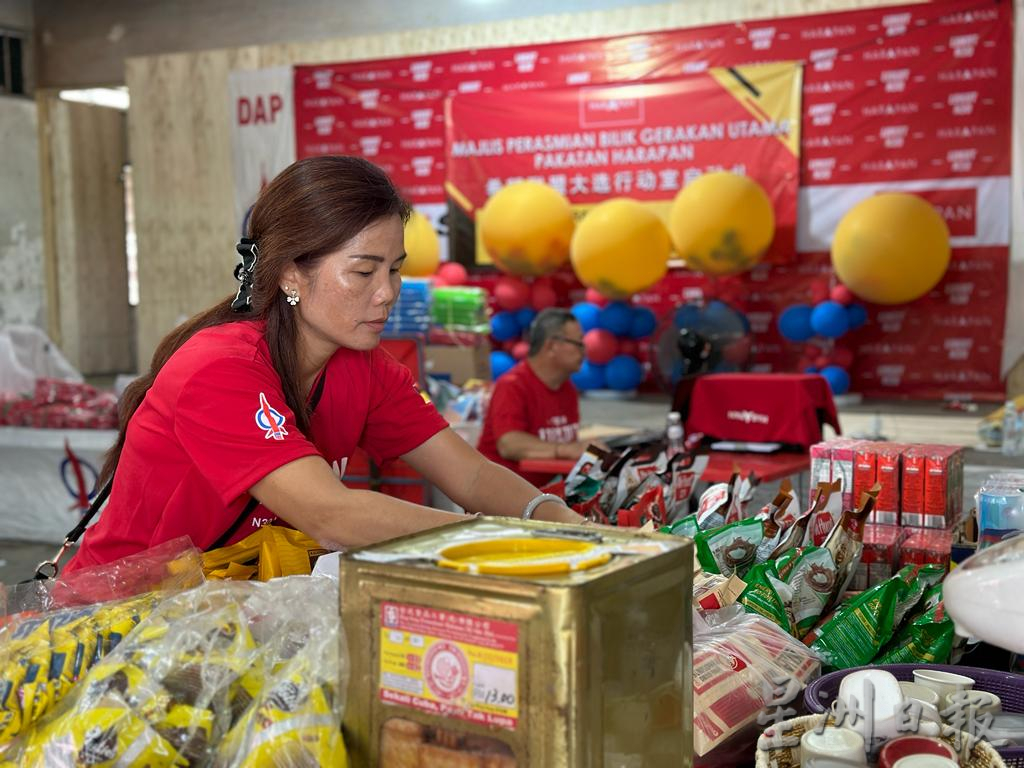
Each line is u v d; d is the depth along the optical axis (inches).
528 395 151.9
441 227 411.5
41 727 38.8
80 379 245.6
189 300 454.0
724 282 377.1
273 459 51.4
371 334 57.4
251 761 34.9
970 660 58.7
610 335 373.7
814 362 357.1
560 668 31.2
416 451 66.9
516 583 31.6
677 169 375.9
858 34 350.6
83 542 63.3
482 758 32.8
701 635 49.8
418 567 33.7
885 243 322.3
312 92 422.9
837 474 80.4
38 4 472.7
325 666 36.6
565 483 75.7
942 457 77.3
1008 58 334.6
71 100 502.0
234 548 57.9
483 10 401.4
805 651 51.5
